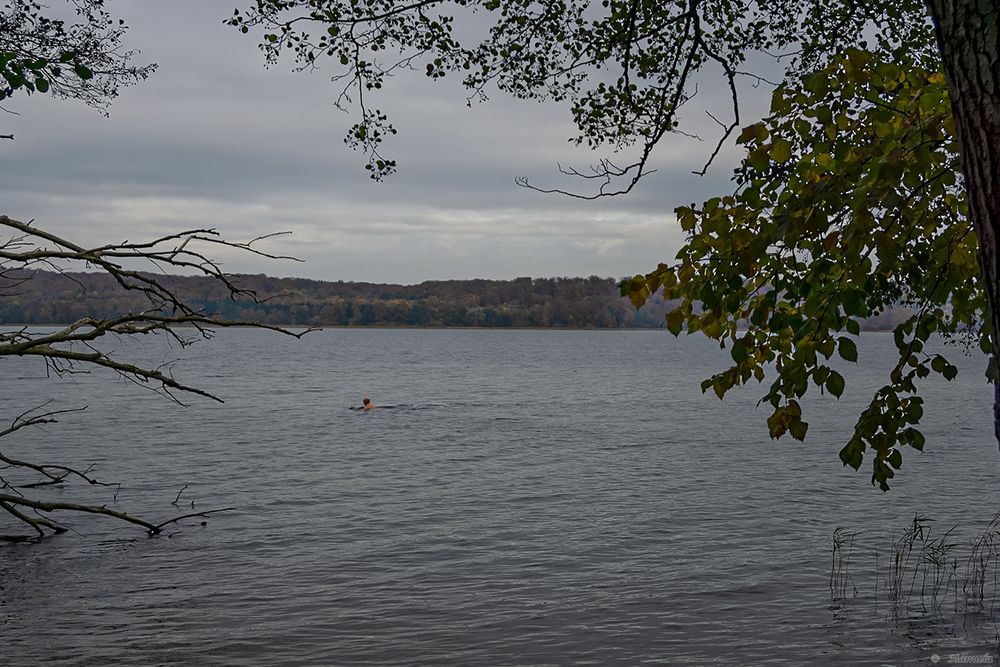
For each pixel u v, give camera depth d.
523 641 10.77
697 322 4.11
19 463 12.56
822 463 26.58
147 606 12.26
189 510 19.45
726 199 3.71
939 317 4.19
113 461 27.20
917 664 9.80
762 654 10.20
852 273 3.53
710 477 23.98
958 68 2.39
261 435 35.19
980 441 31.75
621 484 22.97
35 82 5.95
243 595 12.80
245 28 6.20
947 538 15.97
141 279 9.48
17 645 10.67
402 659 10.21
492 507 19.89
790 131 3.66
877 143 3.29
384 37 6.21
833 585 12.95
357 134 6.34
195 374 84.44
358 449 31.00
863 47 5.93
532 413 46.50
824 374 3.72
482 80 6.51
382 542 16.30
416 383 73.69
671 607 12.07
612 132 6.46
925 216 3.93
